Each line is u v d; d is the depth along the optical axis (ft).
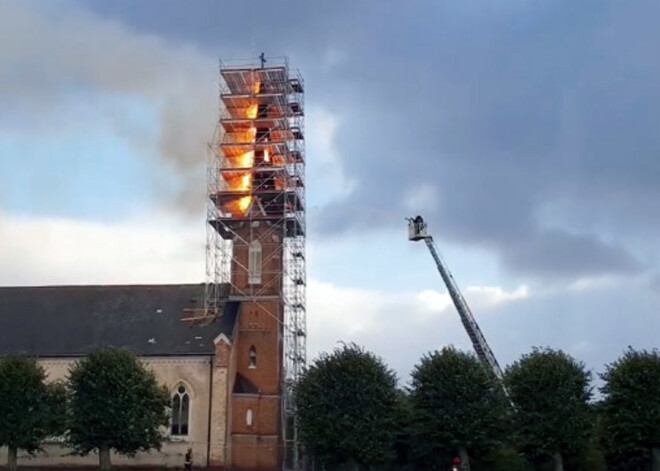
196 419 321.73
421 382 310.65
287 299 362.74
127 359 301.02
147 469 315.37
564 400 304.50
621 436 303.48
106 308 347.97
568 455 309.42
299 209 374.84
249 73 371.97
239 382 334.44
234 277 350.23
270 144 361.71
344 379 307.17
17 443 289.94
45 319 344.28
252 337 341.82
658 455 301.22
